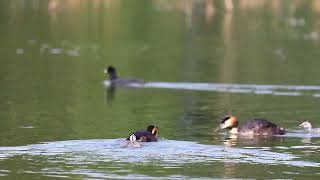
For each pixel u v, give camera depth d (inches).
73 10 3346.5
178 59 1977.1
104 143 909.8
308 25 2874.0
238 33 2642.7
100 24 2859.3
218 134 1016.9
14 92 1414.9
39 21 2913.4
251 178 756.6
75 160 817.5
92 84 1555.1
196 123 1111.6
